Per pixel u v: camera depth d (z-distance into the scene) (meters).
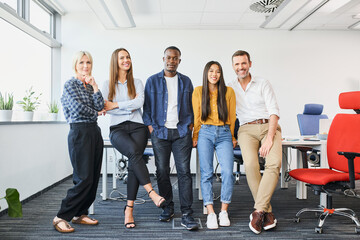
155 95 2.39
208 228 2.30
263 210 2.23
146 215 2.65
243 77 2.48
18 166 2.92
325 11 4.23
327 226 2.36
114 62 2.32
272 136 2.32
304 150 3.34
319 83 5.18
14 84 3.63
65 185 4.02
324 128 3.37
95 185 2.30
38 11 4.33
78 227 2.33
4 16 3.28
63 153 4.26
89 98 2.18
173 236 2.14
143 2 4.05
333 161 2.45
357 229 2.21
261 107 2.48
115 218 2.57
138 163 2.17
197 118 2.44
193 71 5.07
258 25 4.92
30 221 2.47
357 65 5.22
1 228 2.30
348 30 5.20
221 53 5.09
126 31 5.00
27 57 4.01
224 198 2.37
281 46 5.15
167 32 5.05
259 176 2.38
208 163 2.37
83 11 4.87
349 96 2.37
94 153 2.20
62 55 4.90
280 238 2.11
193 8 4.25
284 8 3.89
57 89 4.87
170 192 2.48
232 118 2.47
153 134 2.40
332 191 2.23
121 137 2.23
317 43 5.18
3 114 2.88
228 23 4.82
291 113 5.15
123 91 2.36
